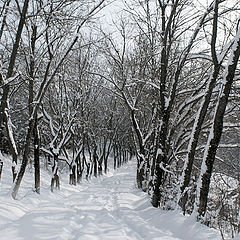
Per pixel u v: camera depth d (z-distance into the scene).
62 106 14.85
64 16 8.01
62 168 24.14
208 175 5.95
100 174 27.41
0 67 7.82
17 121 21.92
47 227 5.49
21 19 7.48
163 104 8.94
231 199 5.84
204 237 4.91
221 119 5.91
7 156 20.22
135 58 14.35
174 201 8.27
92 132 24.17
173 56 11.50
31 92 9.41
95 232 5.63
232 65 5.77
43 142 22.88
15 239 4.55
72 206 8.77
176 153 10.66
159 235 5.32
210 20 7.88
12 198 7.73
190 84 11.35
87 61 17.47
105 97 28.44
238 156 10.88
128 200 10.38
